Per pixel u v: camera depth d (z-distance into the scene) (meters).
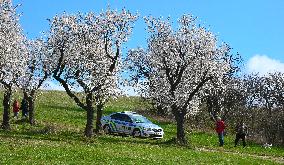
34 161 26.23
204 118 73.56
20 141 35.84
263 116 66.69
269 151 48.34
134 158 30.98
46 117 63.81
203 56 47.16
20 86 53.22
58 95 99.25
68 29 45.31
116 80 46.53
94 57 45.50
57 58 49.69
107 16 46.09
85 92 44.38
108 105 89.06
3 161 25.20
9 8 45.06
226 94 68.38
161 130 51.53
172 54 47.59
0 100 80.44
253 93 79.00
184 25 47.84
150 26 48.88
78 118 66.69
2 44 43.25
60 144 36.03
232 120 71.94
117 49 45.91
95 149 34.06
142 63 54.62
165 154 35.50
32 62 53.78
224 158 36.34
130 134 51.62
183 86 49.75
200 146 47.31
